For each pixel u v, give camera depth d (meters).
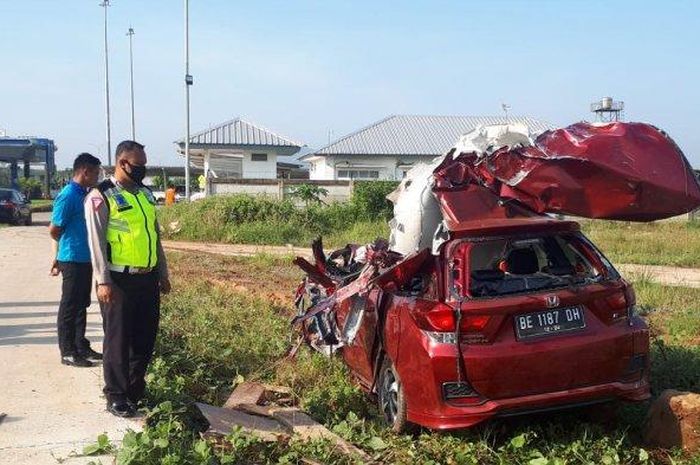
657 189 5.41
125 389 5.58
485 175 5.93
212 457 4.65
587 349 5.03
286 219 24.17
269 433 5.22
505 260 5.54
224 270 15.54
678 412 5.11
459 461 4.90
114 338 5.51
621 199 5.49
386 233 22.45
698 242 20.31
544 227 5.50
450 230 5.32
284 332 8.43
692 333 8.77
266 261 16.69
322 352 7.25
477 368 4.89
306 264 7.63
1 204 29.91
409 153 45.00
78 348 7.15
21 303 10.62
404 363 5.29
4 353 7.56
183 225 23.67
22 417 5.59
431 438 5.30
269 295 11.23
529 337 5.00
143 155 5.54
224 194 26.48
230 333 8.30
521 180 5.60
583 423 5.43
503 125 6.24
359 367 6.38
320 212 24.83
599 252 5.60
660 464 5.01
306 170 56.22
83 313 7.11
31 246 20.02
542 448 5.11
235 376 7.05
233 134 42.84
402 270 5.45
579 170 5.51
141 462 4.47
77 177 6.97
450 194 5.87
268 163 42.91
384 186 25.70
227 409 5.75
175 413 5.60
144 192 5.59
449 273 5.19
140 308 5.57
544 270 5.66
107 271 5.35
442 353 4.93
